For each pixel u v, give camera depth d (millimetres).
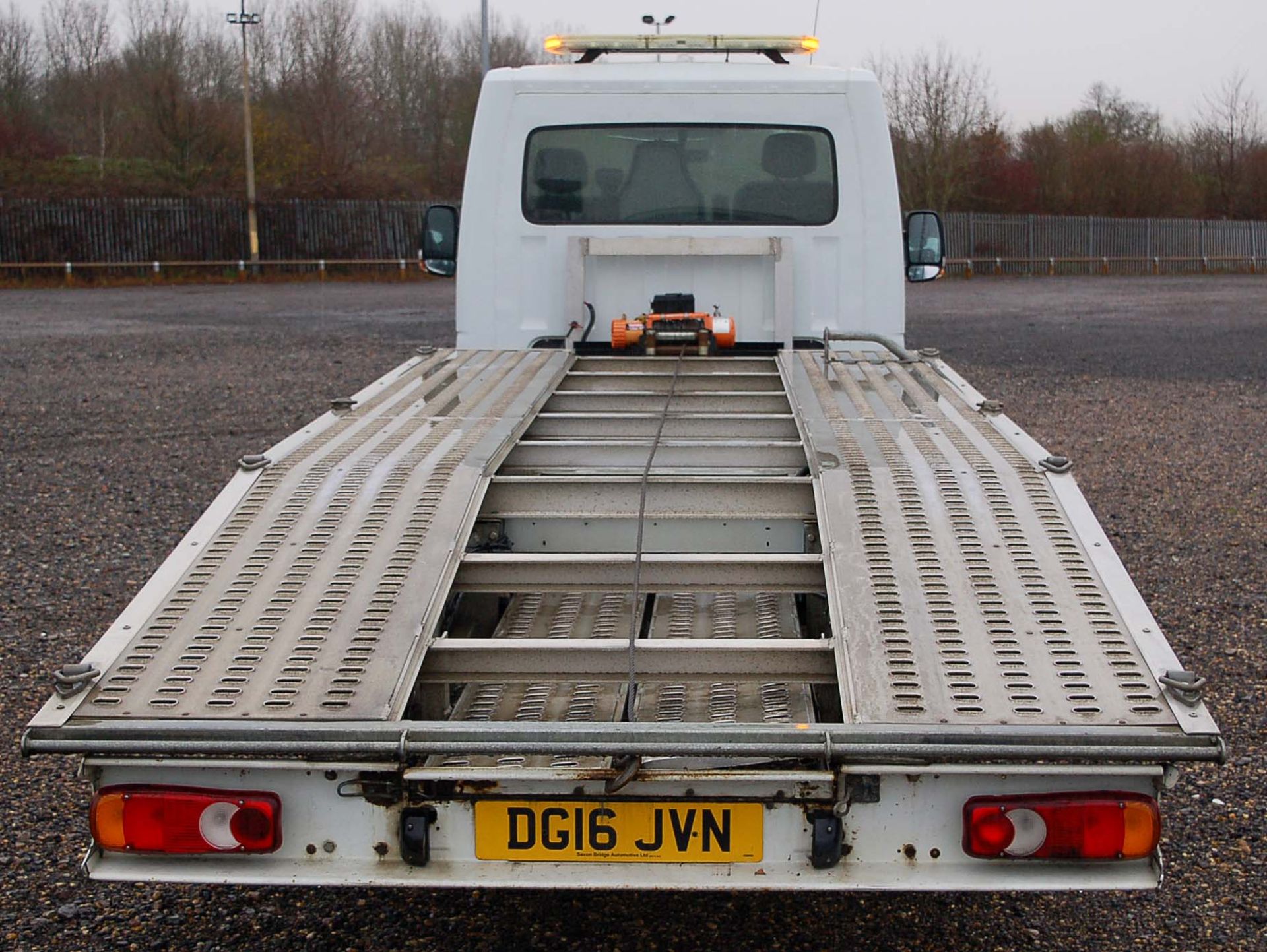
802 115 5828
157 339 17891
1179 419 11820
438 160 51000
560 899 3727
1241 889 3748
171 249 36156
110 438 10602
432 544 3285
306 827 2750
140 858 2752
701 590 3258
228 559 3252
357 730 2615
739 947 3465
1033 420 11750
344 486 3588
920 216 6332
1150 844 2652
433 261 6352
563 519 3727
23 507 8352
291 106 49344
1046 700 2695
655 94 5828
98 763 2686
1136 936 3521
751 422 4336
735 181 5883
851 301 5918
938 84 43969
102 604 6402
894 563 3150
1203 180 50562
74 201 35062
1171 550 7438
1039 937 3518
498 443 3930
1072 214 46719
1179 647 5816
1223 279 37781
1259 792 4352
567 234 5887
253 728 2629
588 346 5801
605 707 3215
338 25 51531
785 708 3158
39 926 3543
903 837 2707
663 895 3754
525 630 3617
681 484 3691
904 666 2805
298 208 37531
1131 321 21828
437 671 2994
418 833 2734
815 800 2709
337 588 3121
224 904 3695
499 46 57000
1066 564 3152
